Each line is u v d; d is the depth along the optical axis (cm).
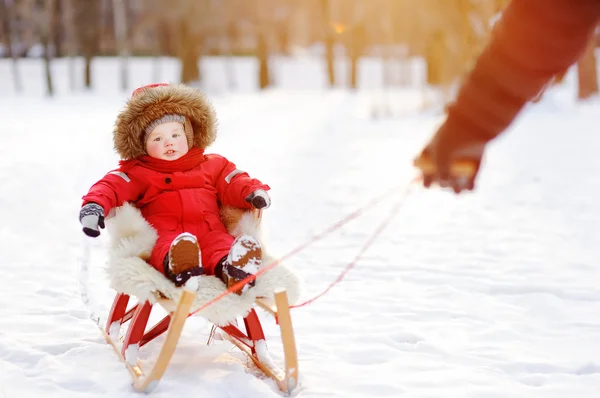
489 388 430
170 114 474
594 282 675
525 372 462
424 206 1062
